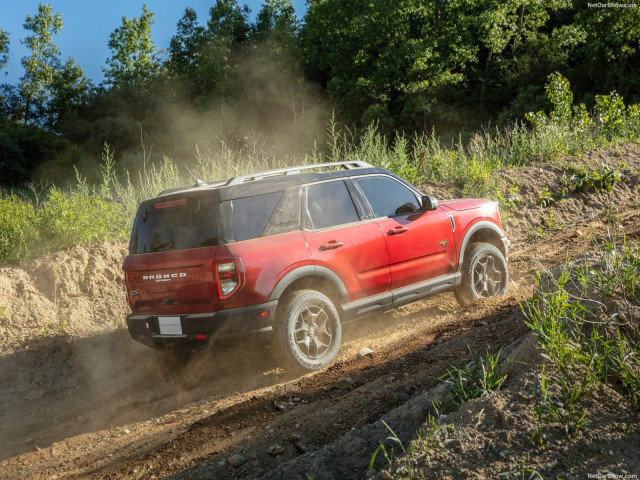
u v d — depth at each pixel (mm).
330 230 5250
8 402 5574
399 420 3191
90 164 47938
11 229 7906
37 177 47375
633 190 11461
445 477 2416
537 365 3072
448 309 6441
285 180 5176
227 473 3113
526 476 2344
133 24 63281
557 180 11781
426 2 39344
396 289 5691
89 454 3965
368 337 5945
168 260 4871
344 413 3582
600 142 14945
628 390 2840
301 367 4812
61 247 8109
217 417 3961
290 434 3410
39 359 6254
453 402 3123
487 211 6660
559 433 2586
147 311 5176
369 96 41094
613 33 36844
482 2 39500
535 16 42750
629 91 37469
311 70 52656
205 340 4715
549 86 17422
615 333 3213
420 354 4562
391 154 12672
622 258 3865
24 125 54719
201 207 4820
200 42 57812
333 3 41312
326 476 2797
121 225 8891
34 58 63219
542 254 8383
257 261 4691
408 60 38656
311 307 4926
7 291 7062
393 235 5645
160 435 3979
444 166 12414
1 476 3902
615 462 2410
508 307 5496
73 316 7020
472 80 44906
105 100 61812
